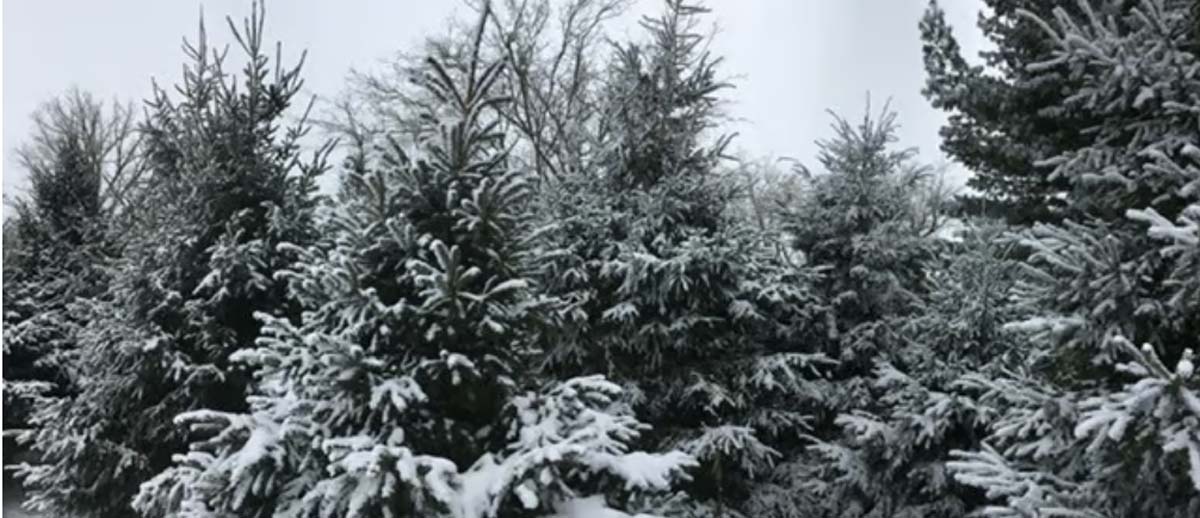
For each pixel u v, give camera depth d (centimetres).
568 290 742
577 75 2111
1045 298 470
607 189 828
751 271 786
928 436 707
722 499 764
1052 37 500
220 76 748
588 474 433
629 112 845
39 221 1411
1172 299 409
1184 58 438
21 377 1222
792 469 820
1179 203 448
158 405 685
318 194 745
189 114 739
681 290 743
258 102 749
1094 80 474
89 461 717
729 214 834
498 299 448
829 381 882
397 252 450
